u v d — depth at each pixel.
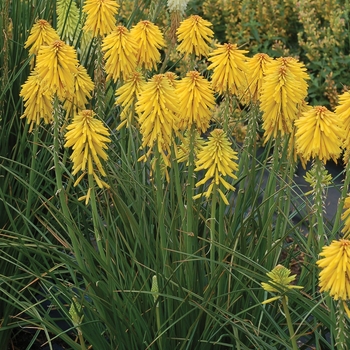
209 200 1.32
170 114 1.10
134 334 1.20
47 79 1.16
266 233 1.27
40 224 1.47
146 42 1.29
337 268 0.93
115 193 1.17
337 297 0.94
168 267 1.18
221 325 1.15
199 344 1.23
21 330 1.46
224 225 1.29
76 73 1.22
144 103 1.10
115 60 1.27
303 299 1.07
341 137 1.03
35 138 1.32
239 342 1.10
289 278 1.00
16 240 1.33
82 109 1.27
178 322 1.22
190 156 1.15
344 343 1.05
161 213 1.16
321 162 1.05
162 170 1.28
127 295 1.20
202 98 1.12
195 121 1.14
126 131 1.41
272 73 1.17
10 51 1.59
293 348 1.02
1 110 1.51
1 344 1.42
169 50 1.58
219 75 1.21
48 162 1.51
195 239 1.24
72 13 1.67
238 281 1.17
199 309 1.22
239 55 1.20
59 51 1.15
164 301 1.21
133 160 1.38
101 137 1.10
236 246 1.25
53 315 1.53
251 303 1.26
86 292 1.17
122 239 1.31
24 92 1.24
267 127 1.18
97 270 1.24
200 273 1.24
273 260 1.26
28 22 1.62
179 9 1.56
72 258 1.37
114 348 1.25
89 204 1.44
